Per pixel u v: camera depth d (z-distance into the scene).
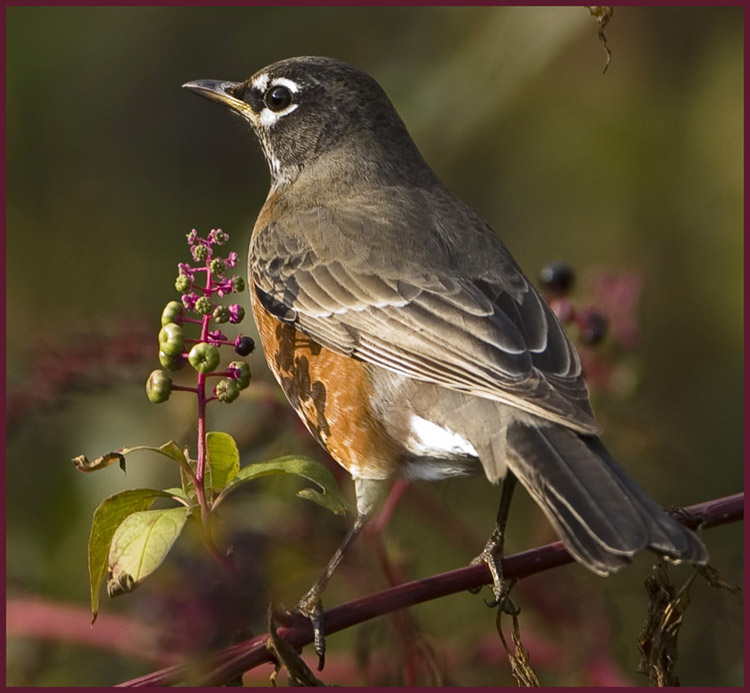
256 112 11.80
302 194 11.32
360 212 10.77
